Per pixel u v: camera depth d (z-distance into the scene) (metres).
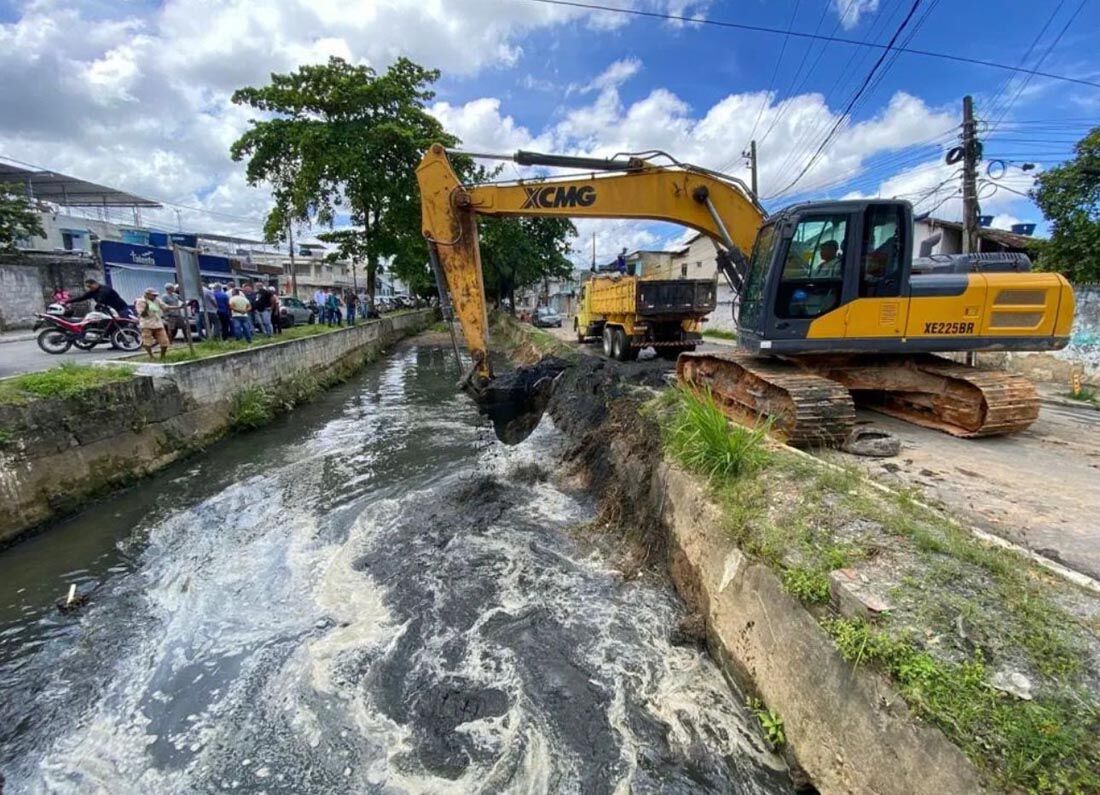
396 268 31.48
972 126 12.27
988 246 19.80
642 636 4.50
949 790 2.13
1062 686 2.25
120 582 5.57
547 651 4.36
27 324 20.16
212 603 5.19
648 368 10.86
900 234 6.10
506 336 29.45
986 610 2.72
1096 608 2.74
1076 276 11.41
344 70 23.86
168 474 8.53
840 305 6.18
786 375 6.19
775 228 6.37
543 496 7.58
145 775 3.46
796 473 4.50
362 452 9.61
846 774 2.66
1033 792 1.92
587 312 19.56
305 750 3.59
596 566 5.70
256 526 6.76
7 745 3.70
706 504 4.67
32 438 6.67
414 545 6.15
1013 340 6.27
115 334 12.73
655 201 8.40
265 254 51.91
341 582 5.48
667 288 13.89
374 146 23.25
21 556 6.06
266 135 23.62
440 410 12.88
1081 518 4.09
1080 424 7.21
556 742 3.51
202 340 13.47
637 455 6.73
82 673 4.32
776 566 3.49
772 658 3.37
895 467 5.25
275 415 12.05
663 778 3.21
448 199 8.03
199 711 3.94
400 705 3.90
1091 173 11.16
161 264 21.62
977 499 4.46
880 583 3.01
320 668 4.29
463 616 4.84
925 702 2.32
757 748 3.32
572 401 10.27
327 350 16.56
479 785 3.25
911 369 6.86
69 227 27.02
